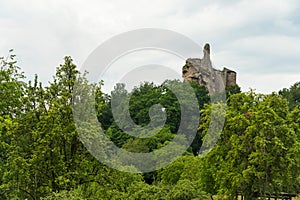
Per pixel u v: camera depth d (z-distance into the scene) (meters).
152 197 24.89
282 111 28.58
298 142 26.81
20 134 23.75
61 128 22.20
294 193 30.06
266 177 26.23
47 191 22.42
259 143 26.23
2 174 23.27
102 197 22.80
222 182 27.12
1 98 27.84
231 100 29.58
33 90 24.47
